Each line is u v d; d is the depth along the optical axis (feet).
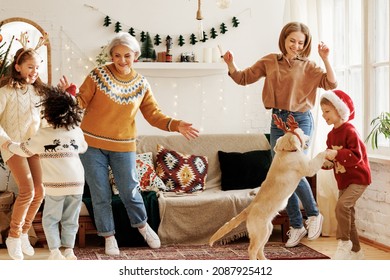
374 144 17.25
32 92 14.38
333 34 19.10
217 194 17.99
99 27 20.43
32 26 19.99
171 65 20.33
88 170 15.90
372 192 16.93
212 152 19.77
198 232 17.17
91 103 15.79
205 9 21.01
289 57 15.78
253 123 21.34
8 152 13.89
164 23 20.79
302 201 16.05
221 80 21.17
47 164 13.21
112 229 16.16
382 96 17.04
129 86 15.90
